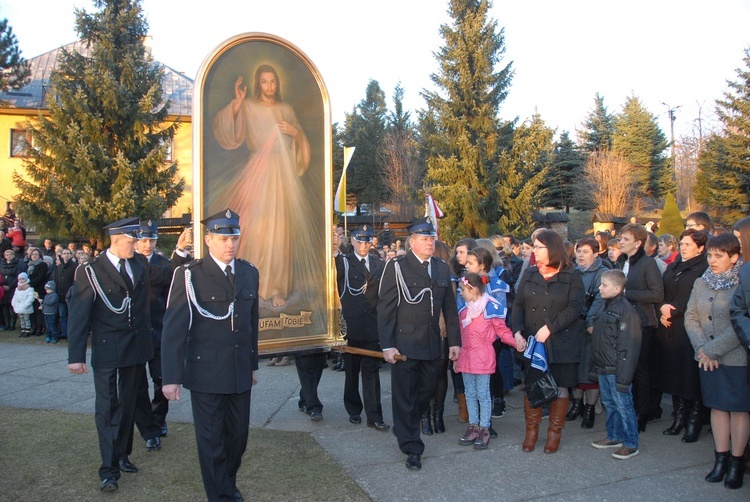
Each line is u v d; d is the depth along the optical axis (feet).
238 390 12.96
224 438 13.35
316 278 19.48
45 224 69.51
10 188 94.79
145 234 18.06
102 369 14.73
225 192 17.85
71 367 14.46
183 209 97.45
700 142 149.79
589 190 131.23
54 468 15.58
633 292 18.75
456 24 89.76
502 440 18.15
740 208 103.91
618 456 16.31
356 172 137.80
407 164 125.59
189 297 12.96
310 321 19.29
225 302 13.17
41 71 106.22
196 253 17.11
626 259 23.04
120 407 15.07
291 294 18.98
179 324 12.79
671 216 73.46
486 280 18.28
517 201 83.41
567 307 16.38
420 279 16.29
